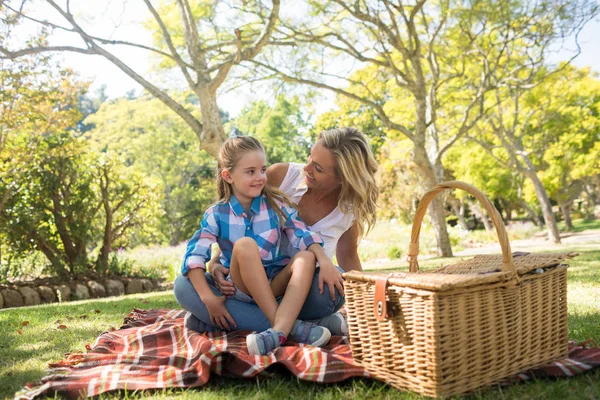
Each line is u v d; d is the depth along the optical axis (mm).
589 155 18703
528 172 16750
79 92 11844
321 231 2930
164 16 10984
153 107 31516
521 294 2018
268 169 3049
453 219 34344
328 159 2711
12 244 10141
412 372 1889
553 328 2182
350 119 15812
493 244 19391
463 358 1830
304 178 2949
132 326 3268
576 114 18125
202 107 8727
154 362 2256
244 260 2395
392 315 1938
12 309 5855
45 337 3164
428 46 12148
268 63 11688
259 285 2393
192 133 31531
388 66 11516
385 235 17016
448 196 25125
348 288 2156
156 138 30812
